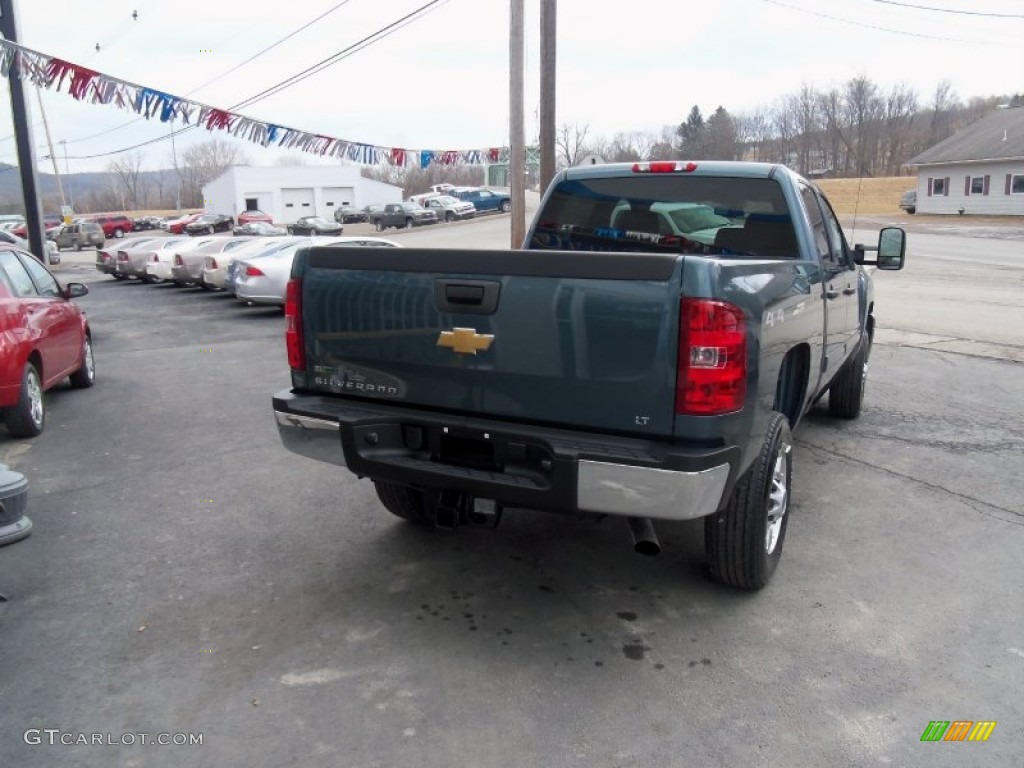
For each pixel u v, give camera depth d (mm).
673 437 3068
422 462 3506
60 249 52156
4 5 15492
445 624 3592
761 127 78750
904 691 3061
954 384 8219
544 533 4605
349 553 4363
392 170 81688
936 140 81688
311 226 48656
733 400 3055
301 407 3736
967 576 3996
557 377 3213
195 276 22672
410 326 3514
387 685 3127
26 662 3303
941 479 5375
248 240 22359
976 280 19312
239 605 3783
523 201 15016
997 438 6289
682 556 4285
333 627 3572
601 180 5277
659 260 3012
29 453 6410
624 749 2748
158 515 4973
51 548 4469
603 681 3143
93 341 13312
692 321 2973
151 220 68500
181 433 6961
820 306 4457
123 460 6172
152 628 3574
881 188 60031
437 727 2869
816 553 4270
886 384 8250
